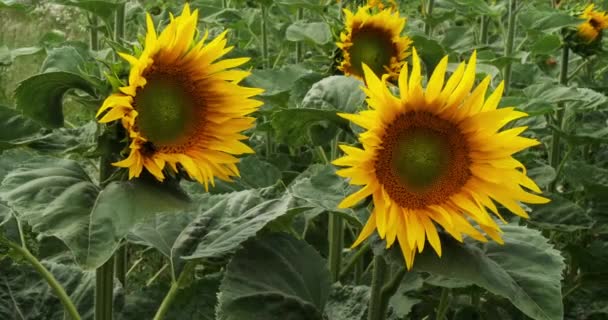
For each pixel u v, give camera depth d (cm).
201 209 177
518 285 156
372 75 154
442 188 158
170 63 156
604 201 258
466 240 162
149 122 155
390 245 155
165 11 298
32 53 224
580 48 300
